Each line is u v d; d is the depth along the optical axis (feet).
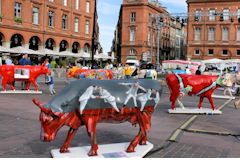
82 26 178.70
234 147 25.86
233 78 71.92
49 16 157.28
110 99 20.22
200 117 40.24
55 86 79.25
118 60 257.75
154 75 78.54
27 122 33.35
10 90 62.18
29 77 60.64
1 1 132.36
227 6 215.10
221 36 221.05
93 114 19.93
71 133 21.16
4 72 59.62
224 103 56.39
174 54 312.09
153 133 29.78
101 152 21.39
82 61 165.37
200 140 27.91
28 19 144.77
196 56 227.81
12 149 23.43
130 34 243.40
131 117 21.77
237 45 217.36
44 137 18.98
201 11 220.23
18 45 145.18
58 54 149.79
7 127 30.68
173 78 42.50
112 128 31.32
